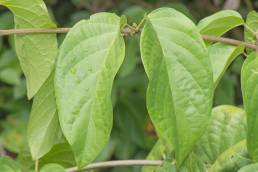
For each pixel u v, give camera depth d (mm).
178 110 563
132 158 1539
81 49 581
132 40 1377
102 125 574
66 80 576
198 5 1793
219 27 649
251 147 595
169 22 579
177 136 562
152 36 576
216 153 766
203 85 565
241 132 772
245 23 686
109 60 581
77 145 571
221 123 777
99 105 574
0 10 1719
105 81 576
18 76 1470
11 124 1528
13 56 1472
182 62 569
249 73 592
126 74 1358
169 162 682
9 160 677
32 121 693
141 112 1521
